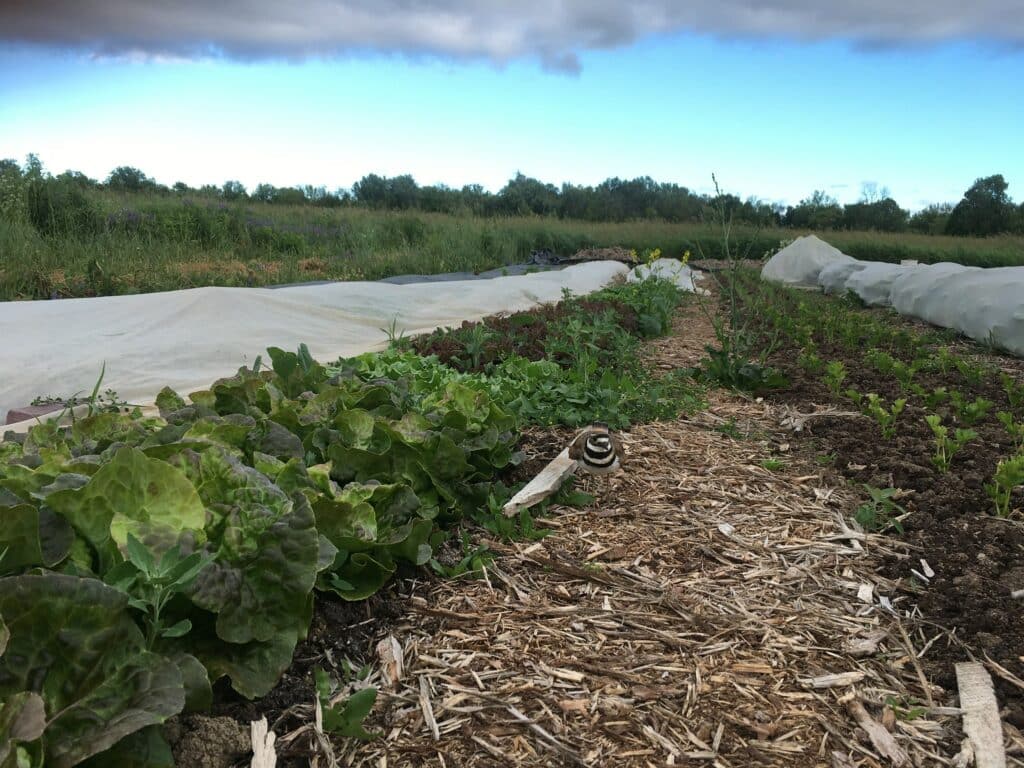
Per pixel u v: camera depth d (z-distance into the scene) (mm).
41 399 4941
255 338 6773
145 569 2008
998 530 3533
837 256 17938
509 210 31797
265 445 3111
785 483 4172
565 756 2186
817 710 2396
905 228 33062
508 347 6613
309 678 2443
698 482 4148
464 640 2711
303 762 2127
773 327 10219
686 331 9945
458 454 3551
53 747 1717
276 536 2344
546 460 4262
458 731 2273
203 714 2107
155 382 5543
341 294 8656
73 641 1836
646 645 2711
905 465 4238
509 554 3326
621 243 24094
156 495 2240
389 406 3930
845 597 3061
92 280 10453
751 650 2691
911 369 6367
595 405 4980
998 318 8773
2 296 9531
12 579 1800
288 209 23672
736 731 2299
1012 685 2494
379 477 3426
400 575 3078
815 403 5793
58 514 2188
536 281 11977
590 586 3109
